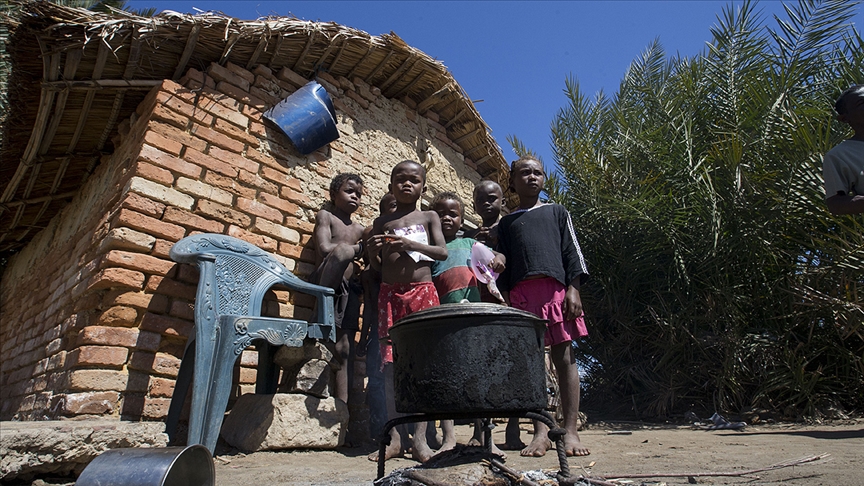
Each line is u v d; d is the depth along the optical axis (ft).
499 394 5.82
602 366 27.04
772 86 23.84
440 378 5.87
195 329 10.00
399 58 17.85
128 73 13.15
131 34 12.18
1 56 20.94
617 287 26.78
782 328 21.54
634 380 25.91
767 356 21.09
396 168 11.44
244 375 12.57
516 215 10.91
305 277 14.10
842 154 9.57
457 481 5.56
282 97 15.33
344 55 16.83
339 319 12.97
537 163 11.53
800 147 19.63
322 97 15.48
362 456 10.99
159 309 11.25
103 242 11.37
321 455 10.79
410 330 6.17
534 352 6.23
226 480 7.77
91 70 12.87
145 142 11.85
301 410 11.14
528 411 6.11
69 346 11.74
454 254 11.42
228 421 11.37
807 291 19.66
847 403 20.15
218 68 13.83
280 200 14.11
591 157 28.68
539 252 10.26
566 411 10.16
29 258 22.33
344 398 12.65
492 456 6.20
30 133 15.08
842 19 24.17
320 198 15.26
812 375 19.72
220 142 13.26
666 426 19.47
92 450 7.54
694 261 24.16
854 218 17.98
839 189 9.44
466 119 21.22
